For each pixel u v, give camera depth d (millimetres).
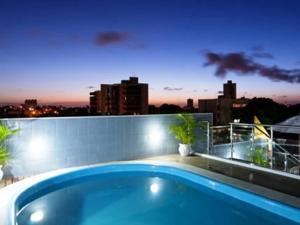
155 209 5629
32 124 7148
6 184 6320
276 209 4809
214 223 4969
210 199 6078
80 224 4973
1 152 6375
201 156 8789
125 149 8523
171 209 5617
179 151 9047
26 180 6301
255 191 5316
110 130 8273
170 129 9211
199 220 5109
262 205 5055
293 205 4625
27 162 7117
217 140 11461
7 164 6883
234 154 11852
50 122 7379
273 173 6617
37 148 7219
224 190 5879
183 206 5734
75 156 7766
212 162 7938
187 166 7352
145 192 6527
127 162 7898
